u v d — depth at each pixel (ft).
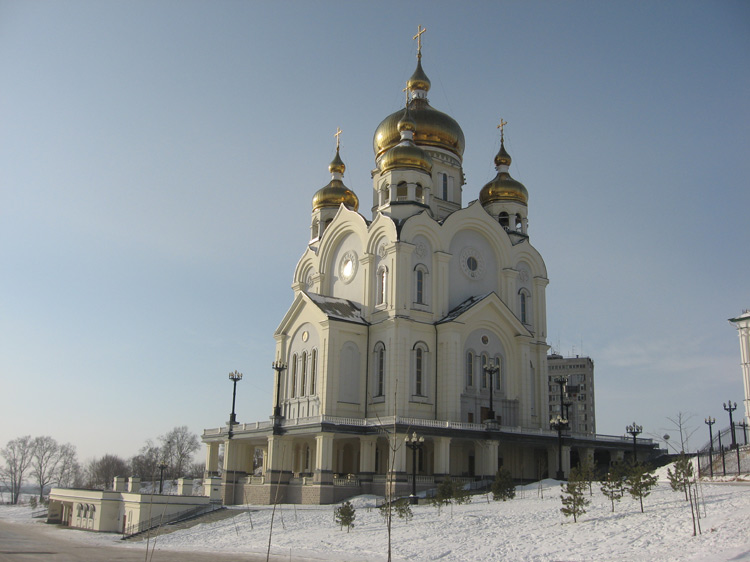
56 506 281.13
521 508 146.72
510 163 287.69
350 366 228.02
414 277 232.94
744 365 199.11
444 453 206.49
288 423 215.31
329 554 123.34
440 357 227.61
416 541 124.16
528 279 267.80
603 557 97.45
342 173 305.32
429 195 248.11
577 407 491.72
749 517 103.14
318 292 262.47
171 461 516.73
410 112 271.49
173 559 124.47
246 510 190.70
